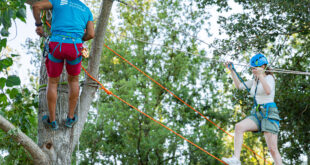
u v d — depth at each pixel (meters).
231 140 17.38
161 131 13.97
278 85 11.55
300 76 11.35
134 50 18.52
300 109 11.78
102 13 5.06
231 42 9.55
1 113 4.59
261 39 9.27
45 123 4.26
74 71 4.00
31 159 4.47
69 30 3.80
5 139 4.44
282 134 12.59
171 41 18.36
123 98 15.13
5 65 4.26
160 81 16.83
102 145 15.03
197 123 16.42
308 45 11.20
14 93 4.67
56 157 4.19
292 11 8.74
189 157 14.60
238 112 16.17
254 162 18.38
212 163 14.27
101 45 5.16
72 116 4.37
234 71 4.91
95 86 5.14
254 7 9.47
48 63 3.95
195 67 16.78
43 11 4.49
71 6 3.90
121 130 15.17
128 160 14.90
